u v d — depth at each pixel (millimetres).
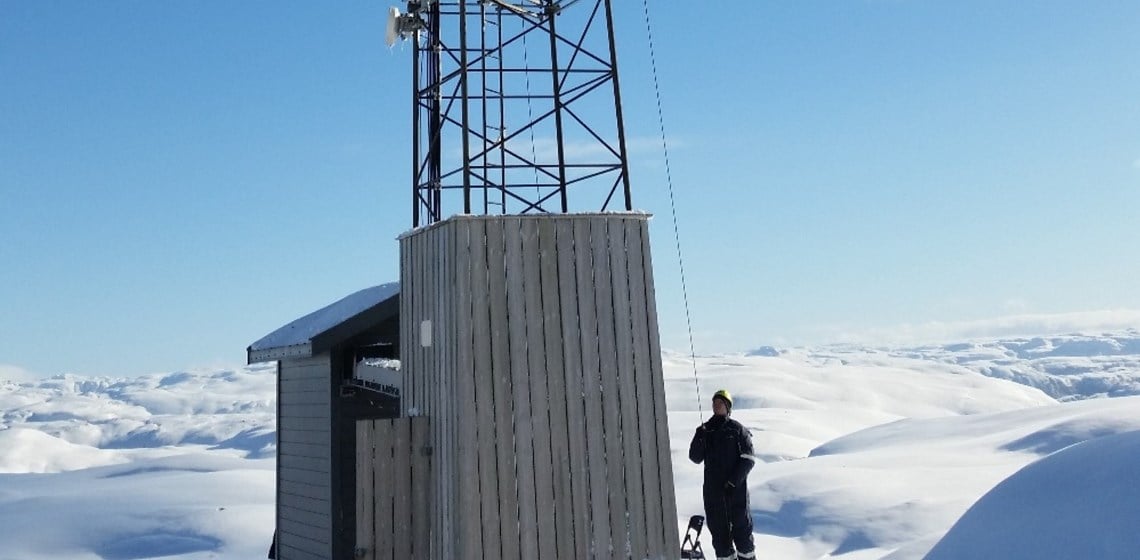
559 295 9500
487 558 8883
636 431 9586
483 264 9281
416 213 11820
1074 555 8508
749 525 8594
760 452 52062
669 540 9523
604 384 9531
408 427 9867
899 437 36188
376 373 13336
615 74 10805
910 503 17531
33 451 124688
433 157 12172
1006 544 9422
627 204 10602
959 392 159875
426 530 9805
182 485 30891
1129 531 8250
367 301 15852
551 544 9117
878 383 159250
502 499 9016
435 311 9844
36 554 22188
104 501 27703
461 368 9047
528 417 9211
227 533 23016
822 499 18828
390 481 9727
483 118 11172
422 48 12734
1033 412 34781
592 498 9312
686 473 31391
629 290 9781
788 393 137875
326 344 14930
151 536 23297
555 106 11289
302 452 16594
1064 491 9641
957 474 21719
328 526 15164
